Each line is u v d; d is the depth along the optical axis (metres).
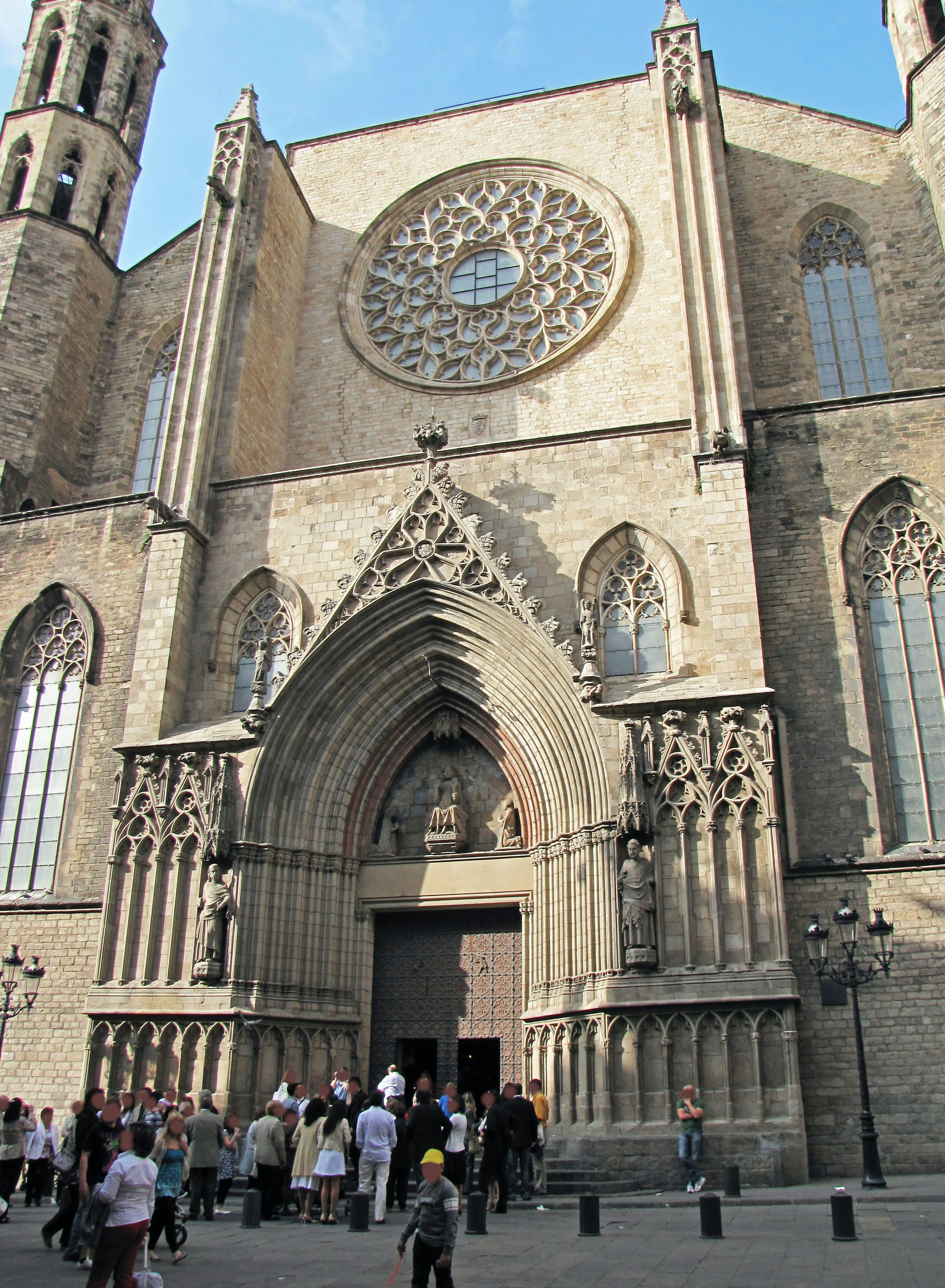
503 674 29.00
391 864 29.67
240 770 29.09
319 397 40.56
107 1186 11.20
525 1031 26.92
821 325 37.69
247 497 33.44
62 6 47.97
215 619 32.03
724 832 25.42
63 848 31.22
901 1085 23.89
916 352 35.97
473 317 41.00
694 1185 21.61
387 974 29.41
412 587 29.83
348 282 42.56
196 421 34.22
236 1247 16.16
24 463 38.91
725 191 35.97
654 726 26.69
